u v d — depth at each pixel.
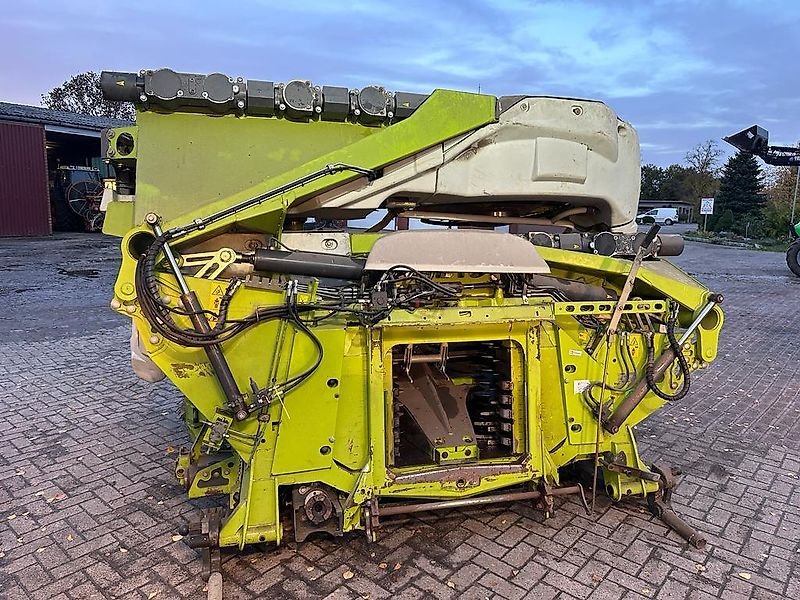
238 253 2.88
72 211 23.36
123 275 2.72
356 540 3.22
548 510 3.19
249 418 2.86
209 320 2.83
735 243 28.50
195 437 3.74
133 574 2.99
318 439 2.93
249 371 2.87
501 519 3.43
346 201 3.18
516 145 3.31
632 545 3.19
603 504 3.60
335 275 2.93
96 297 10.73
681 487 3.87
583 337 3.35
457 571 2.96
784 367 6.77
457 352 3.32
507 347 3.20
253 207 2.85
